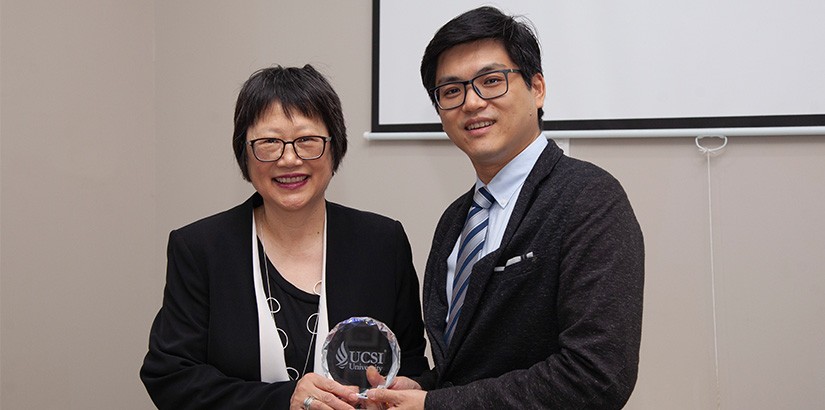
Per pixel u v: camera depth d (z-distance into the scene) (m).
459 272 1.50
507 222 1.46
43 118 2.15
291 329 1.53
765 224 2.04
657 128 2.10
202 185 2.53
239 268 1.54
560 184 1.38
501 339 1.38
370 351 1.44
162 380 1.49
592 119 2.15
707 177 2.08
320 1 2.43
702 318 2.07
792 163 2.03
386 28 2.32
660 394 2.10
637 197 2.13
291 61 2.45
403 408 1.31
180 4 2.57
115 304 2.39
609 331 1.23
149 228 2.54
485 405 1.28
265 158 1.50
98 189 2.34
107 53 2.39
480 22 1.42
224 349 1.50
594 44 2.15
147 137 2.55
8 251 2.03
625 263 1.27
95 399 2.30
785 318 2.02
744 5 2.04
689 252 2.09
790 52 2.01
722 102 2.06
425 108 2.29
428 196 2.31
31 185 2.11
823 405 1.99
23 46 2.10
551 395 1.24
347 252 1.59
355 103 2.38
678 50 2.09
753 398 2.03
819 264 2.00
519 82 1.44
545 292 1.34
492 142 1.43
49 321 2.15
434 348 1.49
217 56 2.53
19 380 2.05
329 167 1.57
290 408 1.40
